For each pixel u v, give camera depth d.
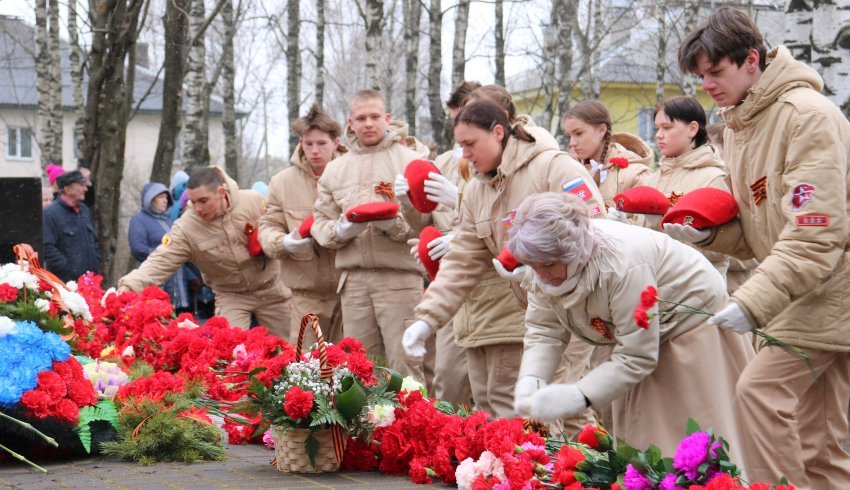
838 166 4.61
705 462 3.76
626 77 37.06
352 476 4.84
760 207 4.97
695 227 5.22
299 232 8.29
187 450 5.26
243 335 6.59
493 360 6.10
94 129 14.84
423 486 4.57
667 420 4.26
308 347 8.52
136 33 15.65
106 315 7.51
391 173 7.82
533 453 4.35
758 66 4.86
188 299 12.69
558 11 26.14
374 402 4.93
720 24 4.83
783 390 4.88
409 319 7.77
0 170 44.97
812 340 4.81
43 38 21.28
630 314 4.05
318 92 25.12
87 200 12.64
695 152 7.08
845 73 9.72
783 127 4.74
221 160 48.28
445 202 6.82
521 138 5.68
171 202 12.83
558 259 3.90
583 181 5.49
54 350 5.21
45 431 5.11
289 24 25.59
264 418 4.90
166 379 5.53
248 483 4.61
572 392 4.11
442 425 4.70
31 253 6.53
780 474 4.85
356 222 7.52
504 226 5.52
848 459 5.14
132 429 5.33
